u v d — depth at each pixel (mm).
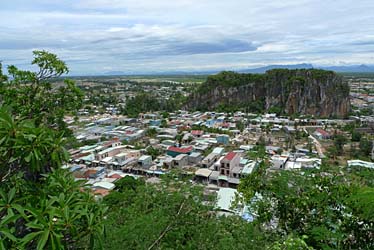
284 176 5953
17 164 3205
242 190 6375
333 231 4941
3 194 2840
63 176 3580
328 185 5543
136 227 6680
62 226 2787
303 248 3500
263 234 5688
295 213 5637
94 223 3236
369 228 4793
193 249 6562
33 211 2664
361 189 4418
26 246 3002
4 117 2832
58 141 3295
